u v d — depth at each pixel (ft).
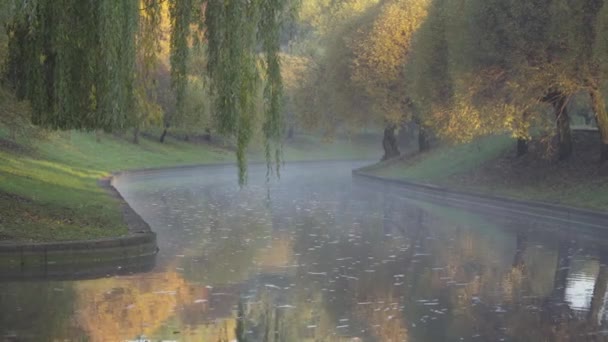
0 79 81.92
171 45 71.67
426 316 59.16
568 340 52.44
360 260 86.33
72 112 72.02
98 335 52.01
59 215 92.94
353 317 58.70
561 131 156.35
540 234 109.91
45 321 55.52
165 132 329.72
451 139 176.35
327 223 124.67
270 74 73.77
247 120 72.33
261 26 72.79
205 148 350.02
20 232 80.74
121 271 76.79
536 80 134.72
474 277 76.07
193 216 134.72
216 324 55.88
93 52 68.39
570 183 143.64
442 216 136.36
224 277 74.64
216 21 69.97
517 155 176.86
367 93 231.50
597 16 115.96
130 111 70.69
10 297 63.41
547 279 74.90
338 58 241.35
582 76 127.03
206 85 73.92
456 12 152.25
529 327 55.98
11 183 114.01
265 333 53.67
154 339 51.49
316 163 359.66
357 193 192.75
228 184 225.35
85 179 179.42
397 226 120.47
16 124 131.54
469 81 143.33
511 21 132.46
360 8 260.42
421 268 81.15
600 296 67.00
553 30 125.39
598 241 102.27
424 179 198.70
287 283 72.08
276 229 115.75
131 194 184.96
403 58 216.95
